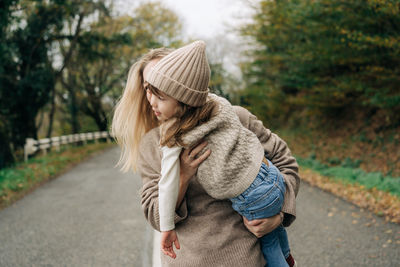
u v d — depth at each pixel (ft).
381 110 37.63
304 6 26.27
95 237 15.25
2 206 21.35
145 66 5.46
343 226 15.46
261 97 40.55
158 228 5.23
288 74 36.65
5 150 37.09
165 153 4.83
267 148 5.74
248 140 5.03
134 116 5.67
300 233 14.79
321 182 25.36
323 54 27.58
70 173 34.42
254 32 34.86
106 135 82.53
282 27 32.12
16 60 43.88
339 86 29.27
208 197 5.26
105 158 47.47
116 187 26.58
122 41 62.95
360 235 14.24
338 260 12.00
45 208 20.61
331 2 23.94
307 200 20.54
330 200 20.31
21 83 42.55
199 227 5.17
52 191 25.66
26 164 37.93
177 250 5.28
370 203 18.67
